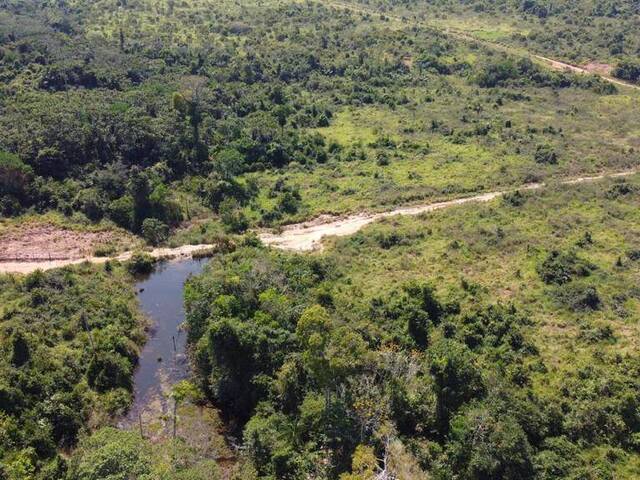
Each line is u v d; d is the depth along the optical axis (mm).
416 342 53094
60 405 46875
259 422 46250
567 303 59125
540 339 54281
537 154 97875
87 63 116562
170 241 76438
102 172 83562
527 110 118438
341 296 59375
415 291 58656
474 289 61188
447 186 88562
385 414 44500
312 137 102562
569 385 47844
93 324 57062
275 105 112312
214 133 98438
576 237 72438
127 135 89875
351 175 93188
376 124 110812
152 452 40938
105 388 51281
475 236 73125
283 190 88062
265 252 69938
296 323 53656
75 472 37531
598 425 44312
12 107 93562
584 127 110812
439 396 44969
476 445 41094
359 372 46594
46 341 53125
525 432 43250
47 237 75125
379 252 71125
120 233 78000
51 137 85438
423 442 43656
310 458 43125
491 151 100125
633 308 58812
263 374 50250
